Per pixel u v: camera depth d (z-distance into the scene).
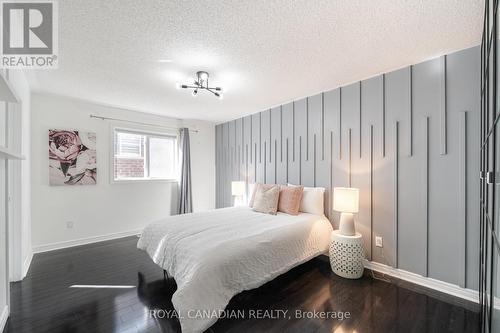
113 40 1.89
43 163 3.24
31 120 3.14
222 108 3.98
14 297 2.07
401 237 2.45
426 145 2.29
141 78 2.67
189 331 1.44
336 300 2.05
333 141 3.05
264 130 4.05
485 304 1.44
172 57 2.18
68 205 3.45
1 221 1.70
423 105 2.31
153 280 2.40
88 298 2.07
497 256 1.05
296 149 3.51
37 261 2.87
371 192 2.68
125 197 4.01
